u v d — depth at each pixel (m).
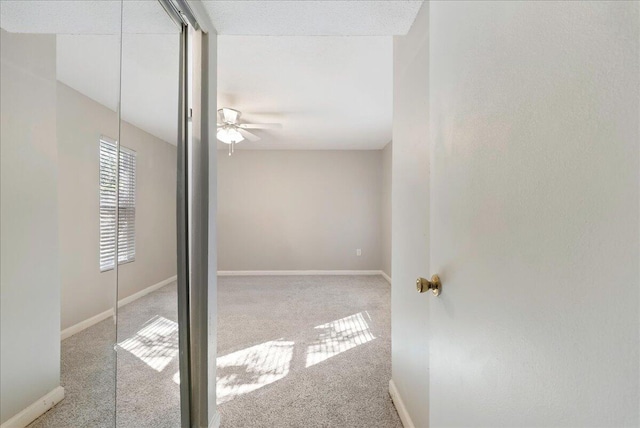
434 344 0.88
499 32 0.57
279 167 5.57
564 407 0.42
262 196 5.57
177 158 1.49
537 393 0.47
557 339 0.43
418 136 1.36
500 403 0.56
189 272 1.48
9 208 0.85
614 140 0.35
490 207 0.60
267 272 5.56
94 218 1.25
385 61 2.30
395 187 1.75
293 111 3.44
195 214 1.48
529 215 0.49
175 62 1.47
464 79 0.71
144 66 1.55
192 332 1.48
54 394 1.04
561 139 0.43
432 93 0.91
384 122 3.87
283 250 5.59
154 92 1.61
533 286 0.48
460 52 0.73
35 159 0.95
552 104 0.44
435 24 0.89
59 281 1.06
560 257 0.43
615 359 0.35
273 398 1.81
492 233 0.60
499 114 0.58
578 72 0.40
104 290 1.30
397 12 1.36
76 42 1.11
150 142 1.71
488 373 0.60
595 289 0.38
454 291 0.76
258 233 5.57
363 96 3.00
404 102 1.57
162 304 1.70
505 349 0.55
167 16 1.34
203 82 1.45
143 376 1.71
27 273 0.92
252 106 3.28
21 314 0.90
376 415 1.66
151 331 1.74
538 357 0.47
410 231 1.48
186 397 1.47
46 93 1.00
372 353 2.40
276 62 2.32
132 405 1.58
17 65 0.87
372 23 1.44
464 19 0.71
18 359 0.90
